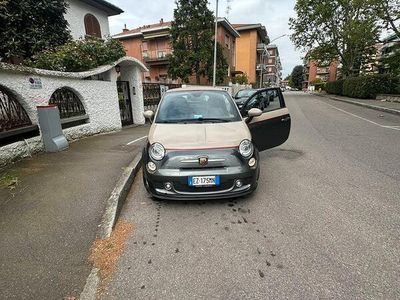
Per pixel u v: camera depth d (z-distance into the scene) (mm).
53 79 6125
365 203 3574
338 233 2893
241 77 31266
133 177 4555
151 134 3768
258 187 4148
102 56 8250
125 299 2066
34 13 8250
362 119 11539
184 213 3383
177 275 2316
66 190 3838
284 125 5199
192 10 19016
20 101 5227
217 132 3676
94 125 7852
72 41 8641
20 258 2494
